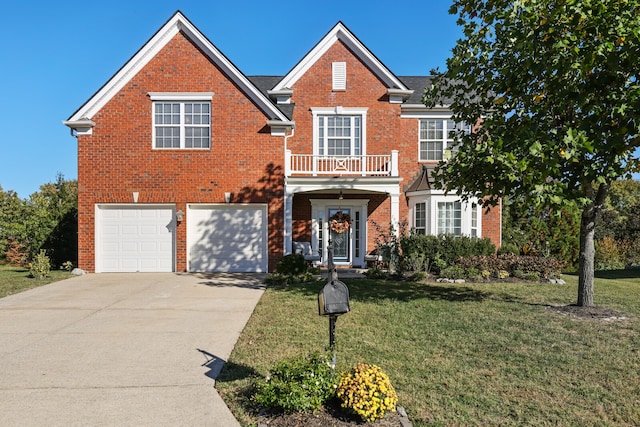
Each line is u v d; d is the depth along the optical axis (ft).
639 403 15.05
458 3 29.25
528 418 13.92
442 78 32.14
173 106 48.93
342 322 25.75
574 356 19.69
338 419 13.39
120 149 48.34
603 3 22.30
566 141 21.86
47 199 70.03
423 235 48.88
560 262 45.32
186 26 48.08
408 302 31.68
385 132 55.57
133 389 16.25
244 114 49.06
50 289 38.11
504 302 31.83
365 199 55.72
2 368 18.51
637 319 26.43
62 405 14.88
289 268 42.70
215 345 21.71
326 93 55.52
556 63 23.26
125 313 28.89
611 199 113.39
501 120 27.81
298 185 49.55
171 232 49.11
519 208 28.94
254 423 13.50
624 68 23.04
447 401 15.06
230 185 48.98
